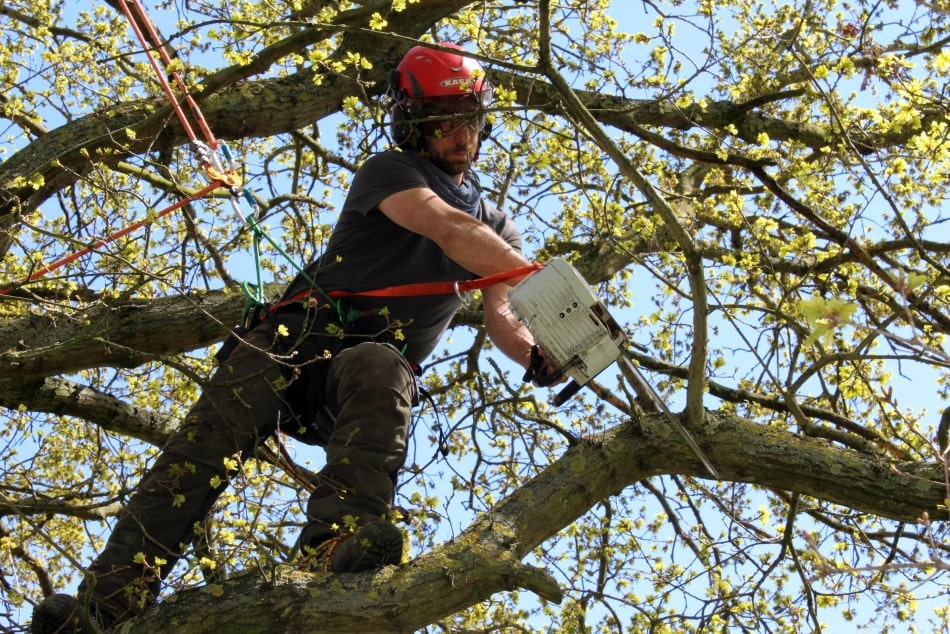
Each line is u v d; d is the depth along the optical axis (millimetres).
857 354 6285
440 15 9625
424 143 6730
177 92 8531
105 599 5508
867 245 8203
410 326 6473
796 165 7438
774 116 10016
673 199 9188
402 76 6758
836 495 6434
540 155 7445
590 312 5949
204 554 6094
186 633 5387
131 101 9164
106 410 9680
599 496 6422
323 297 6379
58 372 8453
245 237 9531
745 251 8484
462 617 9305
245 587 5531
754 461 6453
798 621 8445
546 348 5992
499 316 6672
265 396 6070
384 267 6422
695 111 9359
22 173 8383
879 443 8102
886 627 8688
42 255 7992
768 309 6594
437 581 5605
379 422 5914
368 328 6395
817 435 7180
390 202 6289
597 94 9438
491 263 6219
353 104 7598
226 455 5926
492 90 7086
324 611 5434
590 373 5980
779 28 9844
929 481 6352
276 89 9266
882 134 7457
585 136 6305
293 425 6473
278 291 9156
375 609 5480
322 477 5832
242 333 6492
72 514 7879
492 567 5715
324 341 6324
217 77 8477
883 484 6375
